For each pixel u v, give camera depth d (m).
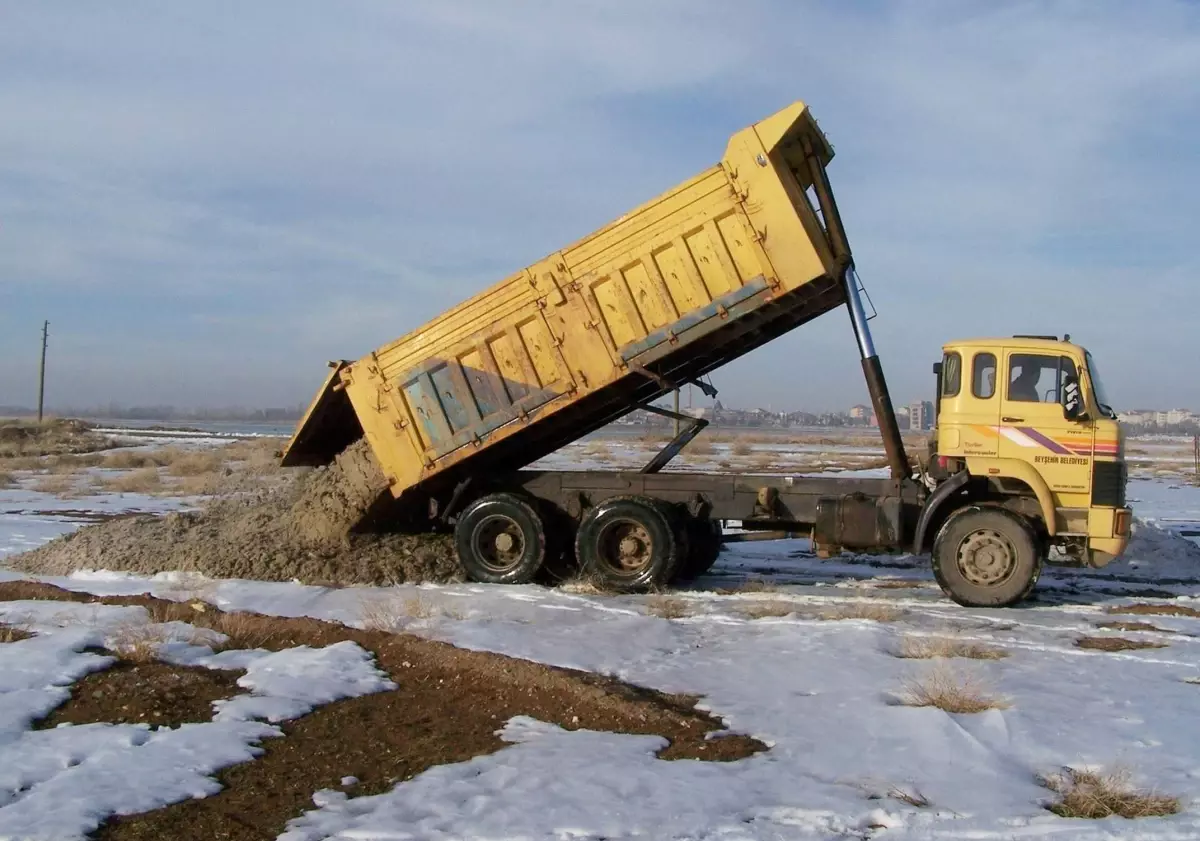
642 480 13.52
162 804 5.67
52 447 55.31
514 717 7.36
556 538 13.56
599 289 12.69
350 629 9.89
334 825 5.33
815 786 5.80
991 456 12.12
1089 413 11.91
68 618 10.21
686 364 13.91
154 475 33.09
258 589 12.55
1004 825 5.28
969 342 12.31
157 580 13.43
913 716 7.12
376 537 14.40
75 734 6.80
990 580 11.95
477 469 14.04
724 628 10.44
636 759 6.34
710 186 12.15
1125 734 6.78
